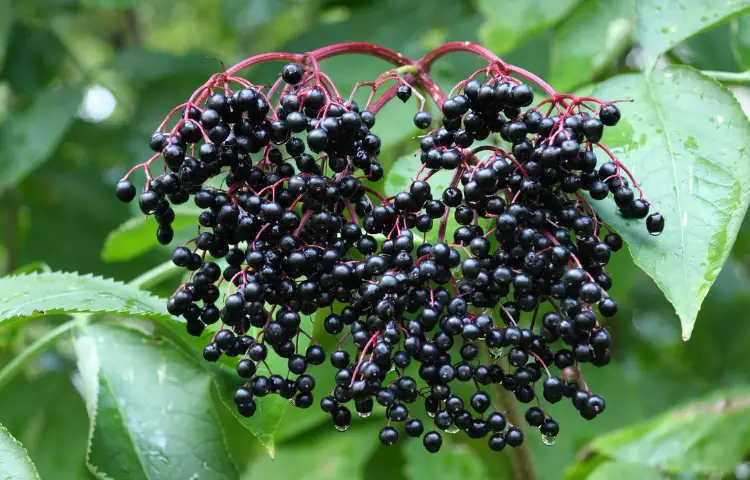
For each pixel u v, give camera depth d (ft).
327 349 2.60
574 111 2.23
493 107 2.10
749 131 2.19
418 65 2.30
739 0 2.38
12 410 3.03
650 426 2.76
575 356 2.06
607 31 2.75
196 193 2.12
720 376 3.79
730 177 2.15
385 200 2.11
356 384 2.04
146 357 2.43
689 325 2.06
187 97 3.40
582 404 2.07
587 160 2.07
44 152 3.02
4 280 2.28
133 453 2.35
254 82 3.23
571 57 2.76
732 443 2.68
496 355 2.08
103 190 3.66
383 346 2.03
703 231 2.11
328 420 2.85
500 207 2.07
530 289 2.04
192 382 2.41
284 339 2.10
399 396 2.07
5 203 3.60
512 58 3.10
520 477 2.68
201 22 5.58
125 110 3.52
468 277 2.04
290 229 2.10
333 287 2.09
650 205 2.11
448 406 2.06
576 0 2.74
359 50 2.32
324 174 2.15
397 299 2.05
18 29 3.47
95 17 5.17
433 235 2.23
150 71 3.35
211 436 2.38
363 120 2.11
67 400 3.06
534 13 2.76
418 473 2.81
